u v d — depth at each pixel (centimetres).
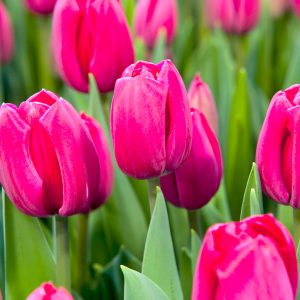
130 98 73
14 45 136
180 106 74
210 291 65
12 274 82
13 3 137
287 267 65
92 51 88
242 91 99
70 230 93
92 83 89
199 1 151
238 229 64
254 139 107
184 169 81
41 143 74
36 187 75
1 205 91
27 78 133
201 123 80
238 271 63
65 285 79
